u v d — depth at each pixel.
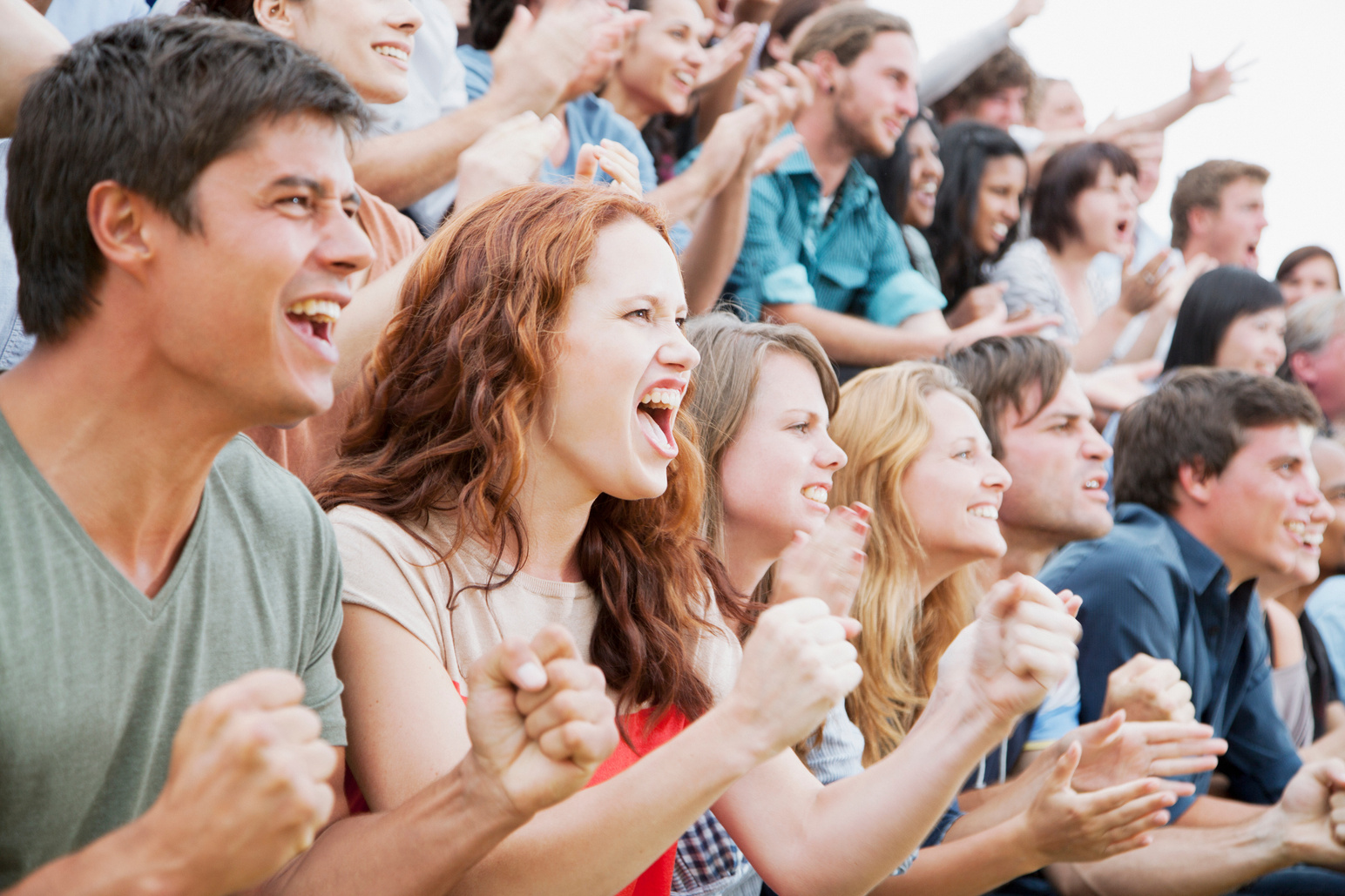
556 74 2.41
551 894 1.15
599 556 1.55
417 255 1.57
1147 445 3.16
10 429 1.01
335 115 1.04
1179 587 2.89
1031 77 4.89
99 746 1.03
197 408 1.03
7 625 0.98
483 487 1.41
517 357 1.42
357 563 1.35
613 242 1.47
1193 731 2.14
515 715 1.02
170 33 0.99
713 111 3.84
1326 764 2.59
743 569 2.07
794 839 1.53
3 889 1.02
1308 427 3.10
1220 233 5.23
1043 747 2.64
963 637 1.55
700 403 2.04
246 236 0.98
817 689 1.14
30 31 1.50
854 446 2.39
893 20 3.63
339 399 1.93
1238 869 2.61
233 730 0.81
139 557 1.08
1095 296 4.63
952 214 4.19
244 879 0.83
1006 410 2.91
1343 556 4.05
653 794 1.15
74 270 0.99
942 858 2.10
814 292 3.69
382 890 1.07
